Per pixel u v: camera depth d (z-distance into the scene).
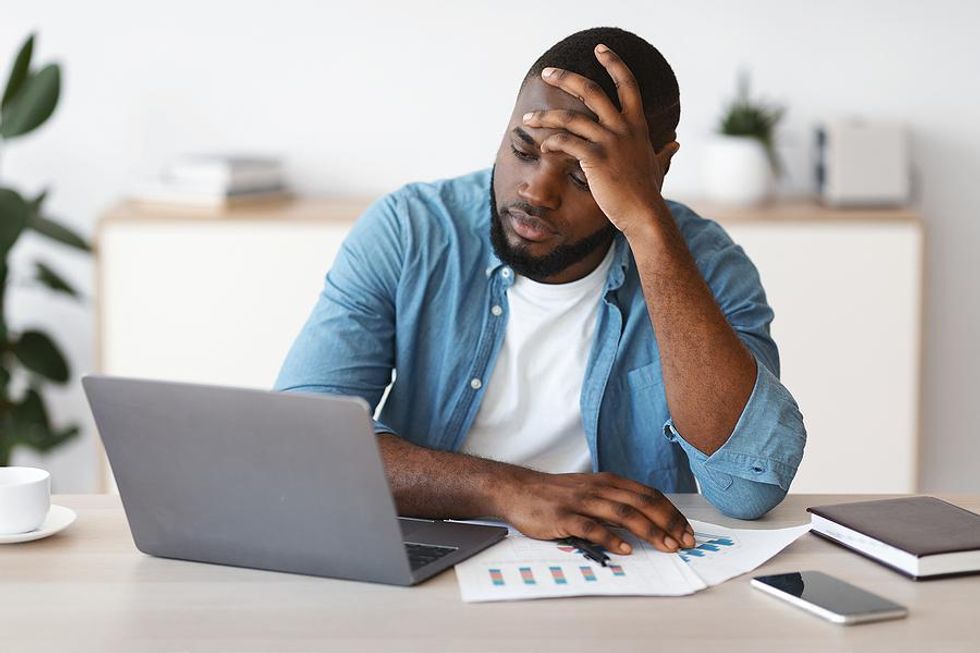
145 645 1.25
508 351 1.88
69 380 3.29
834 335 3.22
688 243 1.92
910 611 1.34
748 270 1.93
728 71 3.45
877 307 3.21
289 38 3.43
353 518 1.38
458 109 3.46
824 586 1.39
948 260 3.51
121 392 1.41
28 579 1.42
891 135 3.27
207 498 1.44
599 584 1.40
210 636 1.27
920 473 3.59
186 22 3.41
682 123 3.47
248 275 3.16
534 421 1.88
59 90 3.08
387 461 1.65
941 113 3.46
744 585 1.42
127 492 1.47
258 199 3.31
